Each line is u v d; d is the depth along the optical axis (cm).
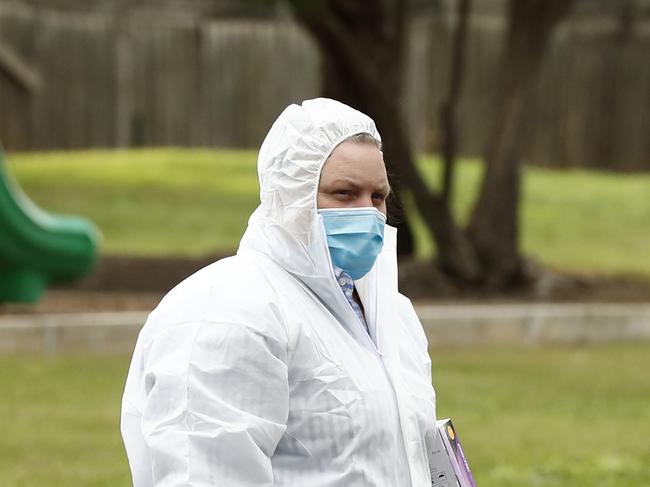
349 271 894
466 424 2744
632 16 7994
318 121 873
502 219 4584
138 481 860
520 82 4575
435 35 7912
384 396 861
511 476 2288
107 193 6469
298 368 841
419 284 4462
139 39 7694
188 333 836
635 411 2955
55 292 4241
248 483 810
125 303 4025
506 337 3822
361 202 878
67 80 7531
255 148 7938
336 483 836
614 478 2297
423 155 7975
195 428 812
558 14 4553
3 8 7319
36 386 2975
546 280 4619
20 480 2170
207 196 6625
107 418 2702
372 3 4409
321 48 4369
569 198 7056
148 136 7769
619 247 6019
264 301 841
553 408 2950
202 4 7919
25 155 7438
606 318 3941
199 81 7819
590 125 8106
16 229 3584
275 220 877
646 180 7869
